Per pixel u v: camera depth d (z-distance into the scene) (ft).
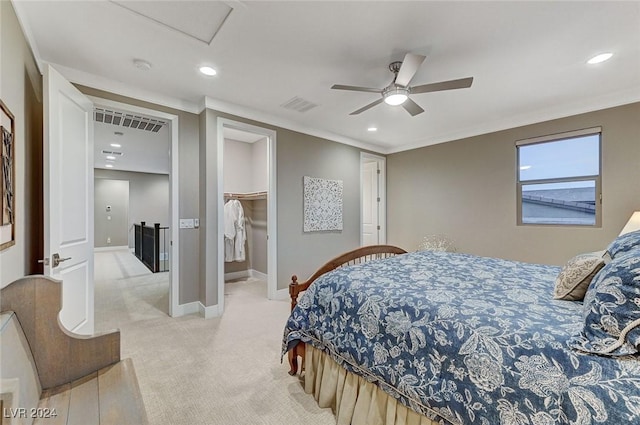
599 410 2.79
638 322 2.98
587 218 11.03
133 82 9.34
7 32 5.20
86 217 7.99
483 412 3.54
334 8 5.98
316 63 8.13
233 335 9.09
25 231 6.42
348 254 8.10
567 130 11.28
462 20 6.34
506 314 4.10
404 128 14.14
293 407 5.80
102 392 3.99
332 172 15.11
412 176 16.75
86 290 7.94
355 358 5.00
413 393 4.18
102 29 6.67
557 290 4.81
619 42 7.11
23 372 3.52
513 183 12.81
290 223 13.48
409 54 6.51
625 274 3.27
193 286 11.14
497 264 7.28
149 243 20.77
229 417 5.50
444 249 15.17
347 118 12.73
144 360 7.54
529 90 9.80
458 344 3.92
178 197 10.73
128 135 15.85
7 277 5.08
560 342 3.37
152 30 6.72
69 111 7.22
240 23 6.46
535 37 6.92
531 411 3.21
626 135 10.04
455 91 9.88
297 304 6.53
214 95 10.38
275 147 12.75
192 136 11.03
